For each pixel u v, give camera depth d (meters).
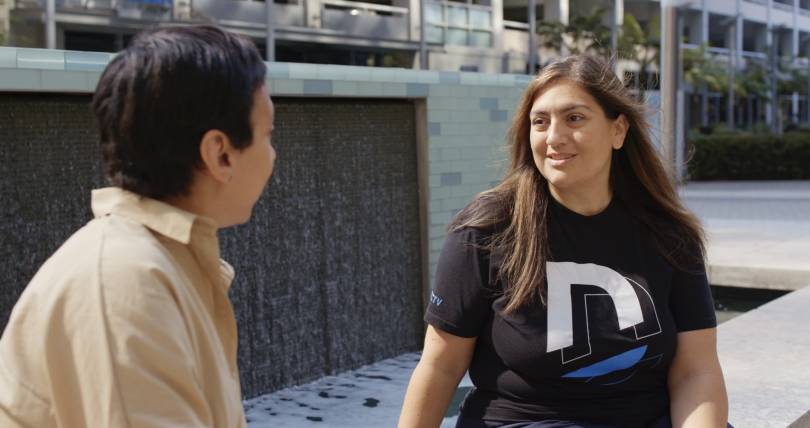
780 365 3.21
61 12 9.70
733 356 3.36
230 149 1.02
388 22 15.08
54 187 3.33
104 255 0.92
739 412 2.66
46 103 3.28
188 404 0.92
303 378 4.29
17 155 3.20
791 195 16.28
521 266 1.77
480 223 1.82
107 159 1.02
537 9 20.03
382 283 4.71
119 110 0.98
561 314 1.76
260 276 4.03
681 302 1.86
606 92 1.76
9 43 8.84
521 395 1.80
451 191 4.95
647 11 31.19
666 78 6.19
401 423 1.86
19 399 0.92
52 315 0.90
